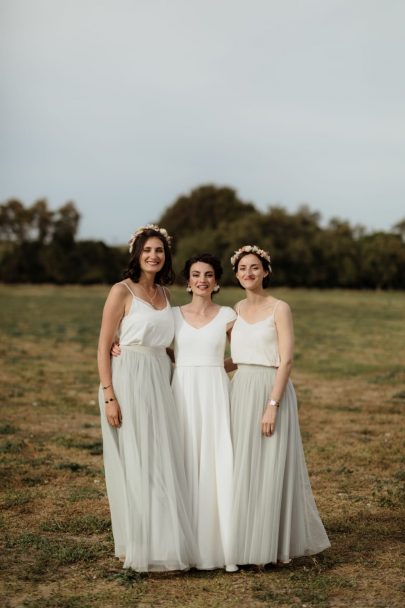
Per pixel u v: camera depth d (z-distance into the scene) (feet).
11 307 117.29
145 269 15.28
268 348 15.14
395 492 20.77
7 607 12.83
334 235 201.67
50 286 205.46
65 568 14.98
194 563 14.52
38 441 27.55
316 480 22.43
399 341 68.03
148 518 14.21
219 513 14.74
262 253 15.42
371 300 150.10
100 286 206.39
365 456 25.46
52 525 17.79
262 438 14.84
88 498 20.22
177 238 243.60
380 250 190.08
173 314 15.75
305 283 193.88
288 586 13.83
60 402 36.19
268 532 14.38
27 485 21.57
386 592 13.58
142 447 14.52
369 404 36.37
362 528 17.74
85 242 212.64
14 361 51.55
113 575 14.34
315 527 15.37
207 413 15.10
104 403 15.06
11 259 207.82
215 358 15.43
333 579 14.17
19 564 15.24
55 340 66.64
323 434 29.40
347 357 55.98
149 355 15.11
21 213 281.54
